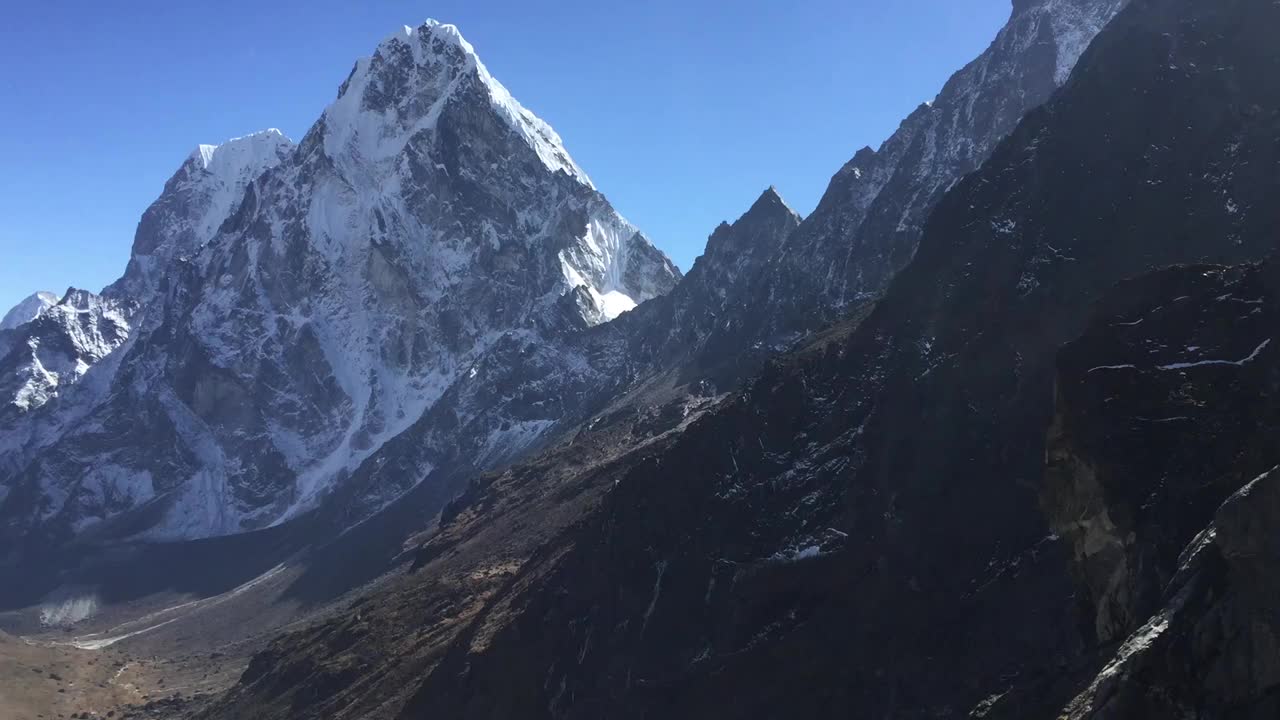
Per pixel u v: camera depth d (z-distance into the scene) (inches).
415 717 3649.1
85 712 6806.1
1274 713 868.0
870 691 2311.8
